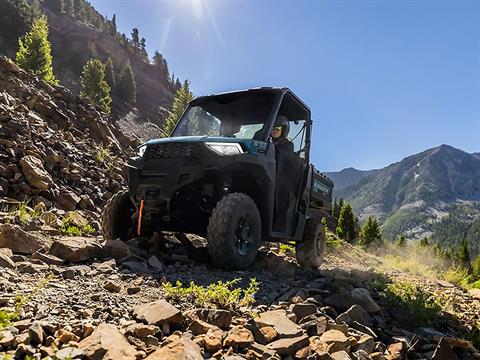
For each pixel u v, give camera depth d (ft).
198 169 14.53
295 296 11.51
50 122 35.53
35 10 405.18
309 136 21.16
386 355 8.30
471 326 12.82
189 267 14.29
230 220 13.80
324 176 23.53
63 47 428.97
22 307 7.38
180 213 15.48
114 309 8.34
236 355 6.63
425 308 12.35
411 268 31.53
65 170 26.63
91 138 38.93
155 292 10.20
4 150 23.22
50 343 6.06
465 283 29.17
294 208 19.63
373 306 11.30
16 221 15.28
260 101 18.81
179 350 5.99
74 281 10.11
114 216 16.90
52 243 12.67
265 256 18.79
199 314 8.35
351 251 45.78
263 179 15.69
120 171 34.37
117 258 13.62
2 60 37.81
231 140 14.98
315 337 8.16
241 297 11.30
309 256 21.15
